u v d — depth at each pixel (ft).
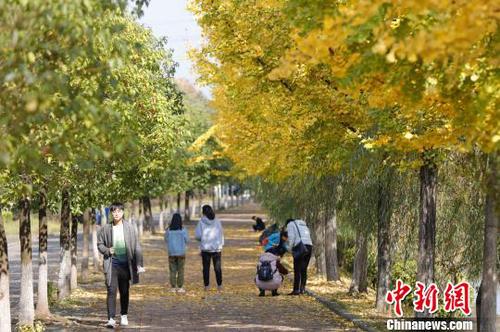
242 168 231.91
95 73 61.67
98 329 123.85
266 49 102.27
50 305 152.66
